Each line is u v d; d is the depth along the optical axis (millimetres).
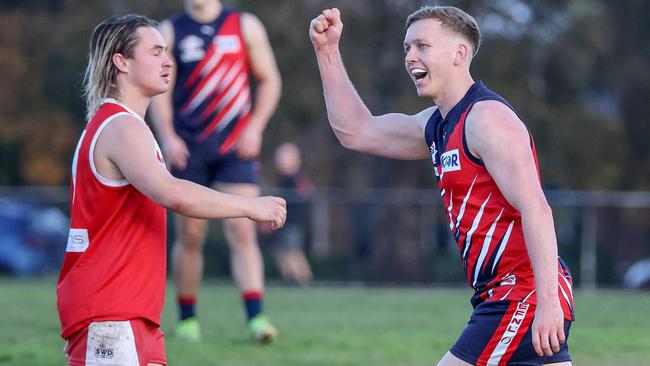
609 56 86875
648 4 85062
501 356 15859
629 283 59625
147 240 16000
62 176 95062
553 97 86625
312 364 24922
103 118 15883
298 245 61281
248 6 81438
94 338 15562
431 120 17203
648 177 89500
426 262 65188
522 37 82312
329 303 41469
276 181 81188
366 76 80000
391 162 83500
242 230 28062
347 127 18828
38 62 92375
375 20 82312
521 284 15906
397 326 33031
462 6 80625
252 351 26672
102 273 15664
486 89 16500
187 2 29297
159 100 28547
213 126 28750
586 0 86562
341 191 64875
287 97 80000
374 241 65312
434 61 16484
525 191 15297
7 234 62500
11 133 92438
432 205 64062
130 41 16266
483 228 16125
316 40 18844
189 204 15523
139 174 15438
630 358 27078
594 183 86375
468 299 44250
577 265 59438
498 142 15562
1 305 37062
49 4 95438
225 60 28906
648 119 88312
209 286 54188
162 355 16188
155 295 16031
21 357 25016
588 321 35406
